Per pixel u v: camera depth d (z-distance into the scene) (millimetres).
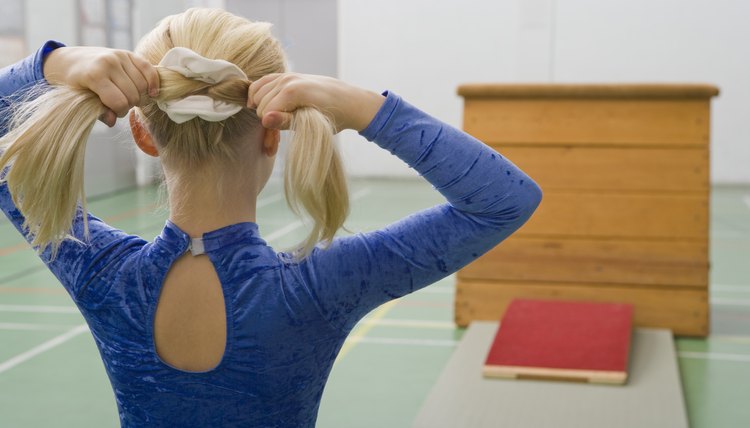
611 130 4309
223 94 1019
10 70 1090
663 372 3658
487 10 11156
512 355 3697
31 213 983
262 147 1117
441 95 11422
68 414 3301
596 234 4398
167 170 1104
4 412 3309
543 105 4344
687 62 10688
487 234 1088
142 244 1128
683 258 4324
